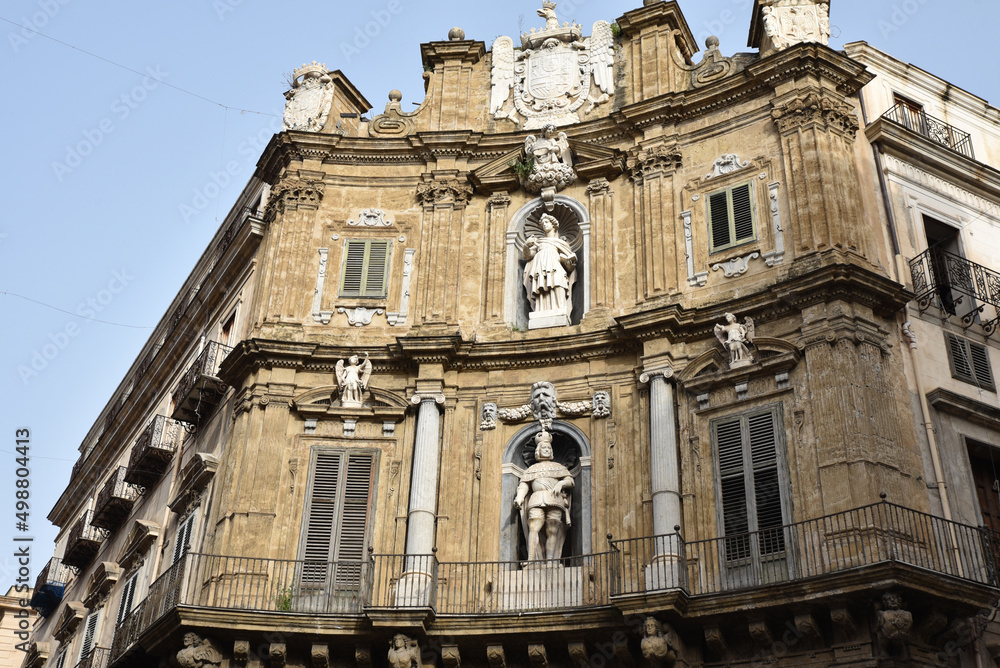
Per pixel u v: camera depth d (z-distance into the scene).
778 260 24.36
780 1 27.45
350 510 24.36
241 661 21.97
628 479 23.50
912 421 22.42
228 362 26.16
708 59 27.97
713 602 20.50
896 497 21.06
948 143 28.08
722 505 22.53
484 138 28.17
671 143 26.88
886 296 23.12
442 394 25.11
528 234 27.89
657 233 25.80
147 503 32.44
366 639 21.89
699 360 23.94
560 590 22.75
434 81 29.88
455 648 21.77
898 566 18.94
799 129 25.25
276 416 25.08
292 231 27.58
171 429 31.61
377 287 27.03
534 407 24.75
